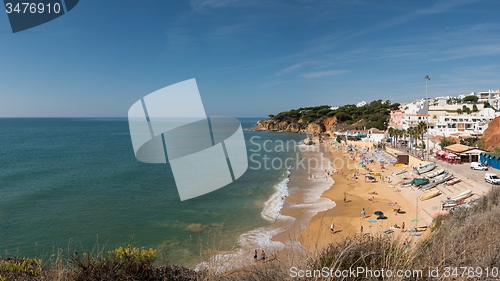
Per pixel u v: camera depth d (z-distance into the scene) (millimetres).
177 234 21984
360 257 3293
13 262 4934
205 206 29281
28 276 4430
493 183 25469
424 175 33844
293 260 3395
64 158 64125
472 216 6828
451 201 22656
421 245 3955
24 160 61531
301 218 25219
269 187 37469
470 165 34531
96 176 44344
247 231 22359
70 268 3980
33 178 43188
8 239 21188
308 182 40719
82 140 107625
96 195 33500
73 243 20453
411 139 58719
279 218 25344
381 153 61438
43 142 99938
